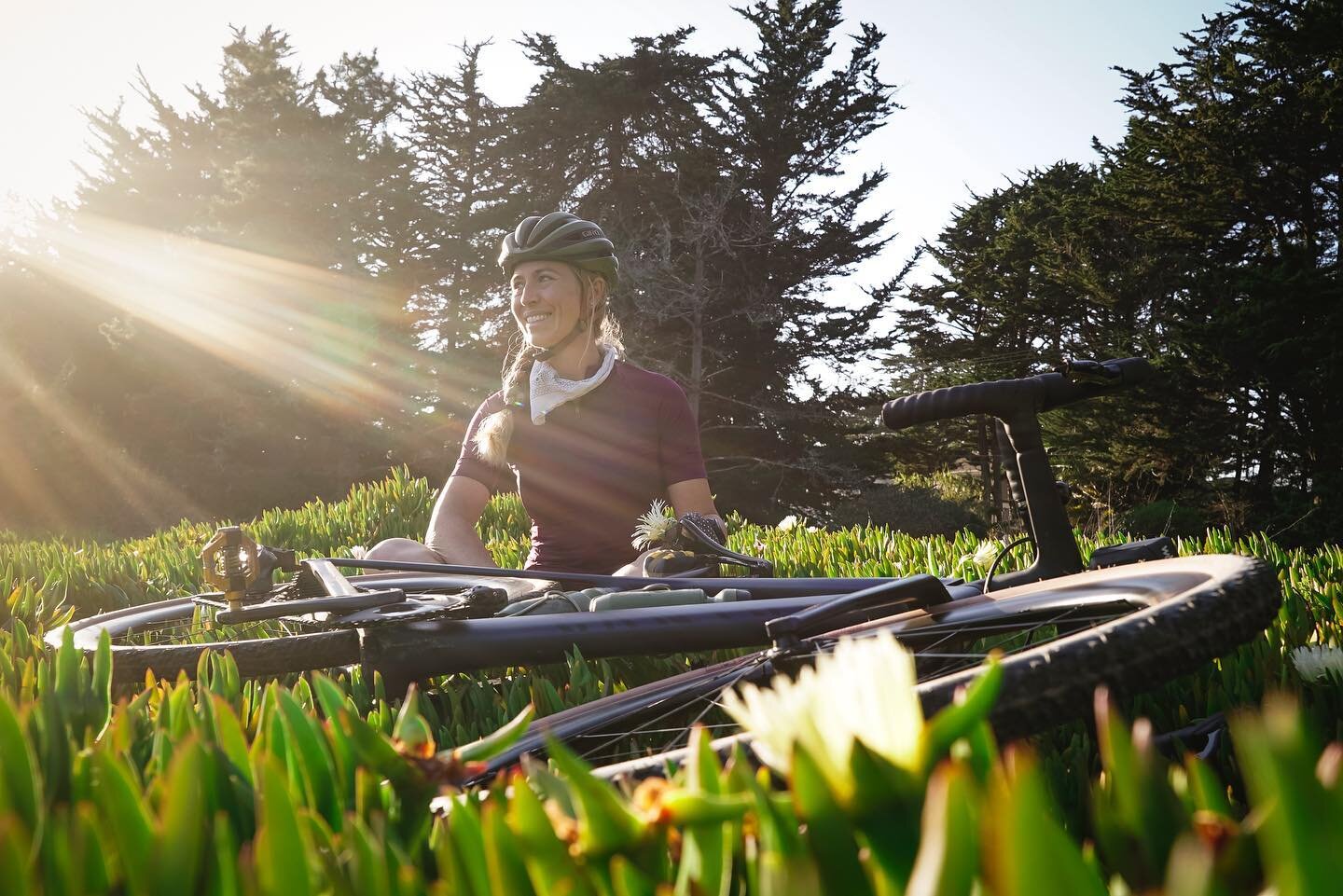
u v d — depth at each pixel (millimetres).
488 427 3145
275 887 456
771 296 32719
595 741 1718
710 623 2059
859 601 1799
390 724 1752
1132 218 28562
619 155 37312
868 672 451
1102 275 29656
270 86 41000
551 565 3133
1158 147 27000
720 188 32688
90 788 836
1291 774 319
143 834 542
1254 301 22984
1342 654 1541
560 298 3182
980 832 351
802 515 34125
